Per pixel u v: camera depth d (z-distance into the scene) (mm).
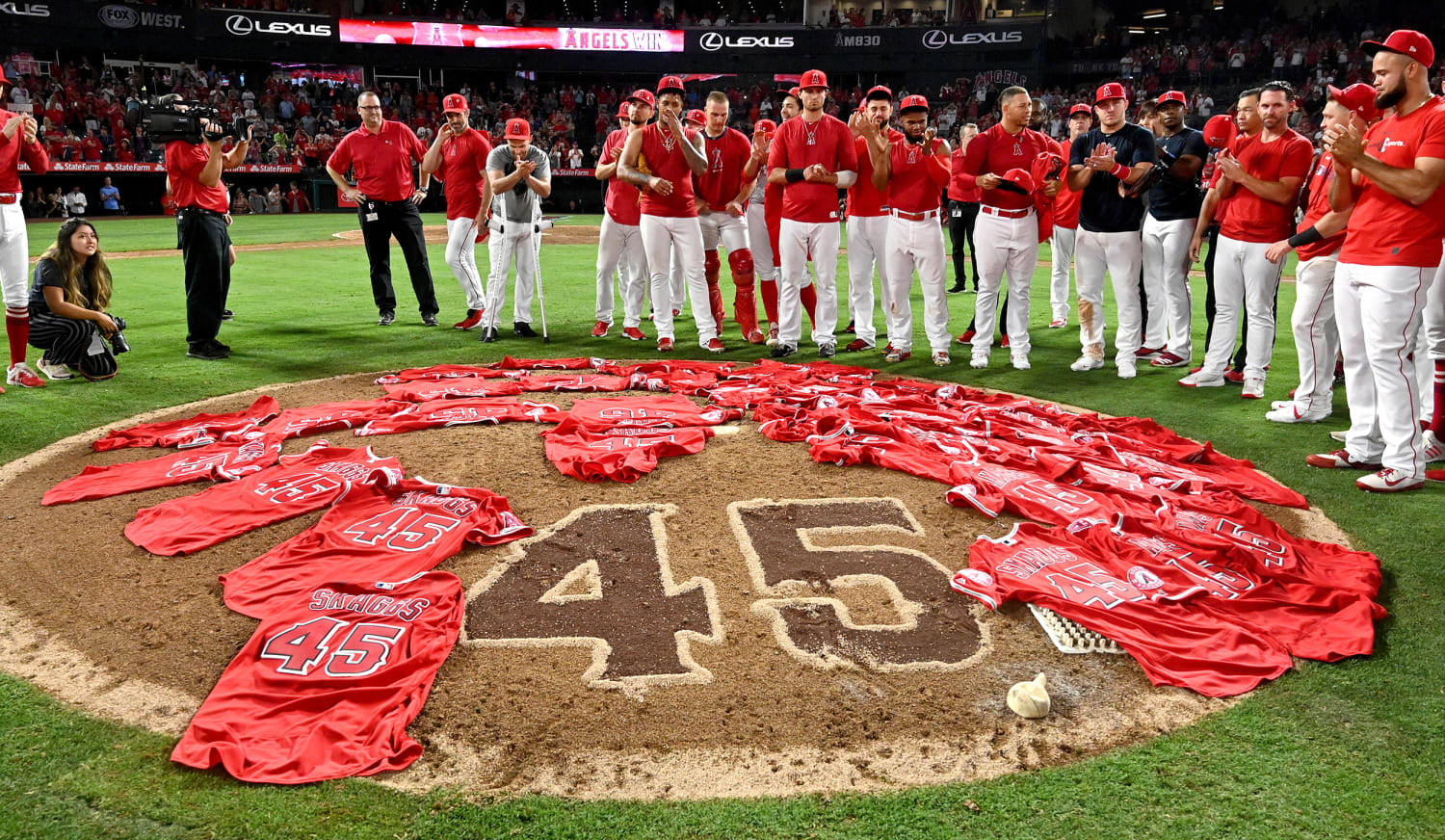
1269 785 2650
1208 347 7391
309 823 2457
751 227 8953
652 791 2619
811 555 4148
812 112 7699
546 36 35562
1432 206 4746
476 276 9617
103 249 17250
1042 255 18328
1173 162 7688
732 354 8500
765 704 3043
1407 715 2988
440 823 2473
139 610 3568
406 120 34500
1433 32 34125
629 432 5668
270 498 4477
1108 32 38906
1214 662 3236
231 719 2846
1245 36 36844
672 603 3703
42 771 2648
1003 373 7922
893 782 2668
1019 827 2477
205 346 8023
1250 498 4922
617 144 8797
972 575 3854
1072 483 4910
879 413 6043
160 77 32938
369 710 2900
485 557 4070
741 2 40250
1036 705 2971
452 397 6500
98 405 6438
